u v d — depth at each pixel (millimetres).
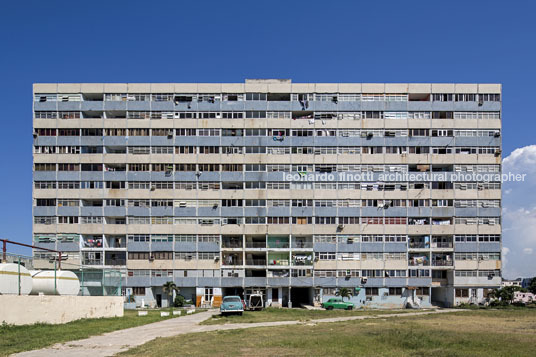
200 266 72188
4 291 34406
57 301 37562
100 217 73062
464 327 35375
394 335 28641
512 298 72250
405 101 75000
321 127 74438
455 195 73688
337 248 72625
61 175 73250
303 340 26984
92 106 74375
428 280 72375
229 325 38094
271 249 72250
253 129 74500
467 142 74438
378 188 73688
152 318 44031
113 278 51625
